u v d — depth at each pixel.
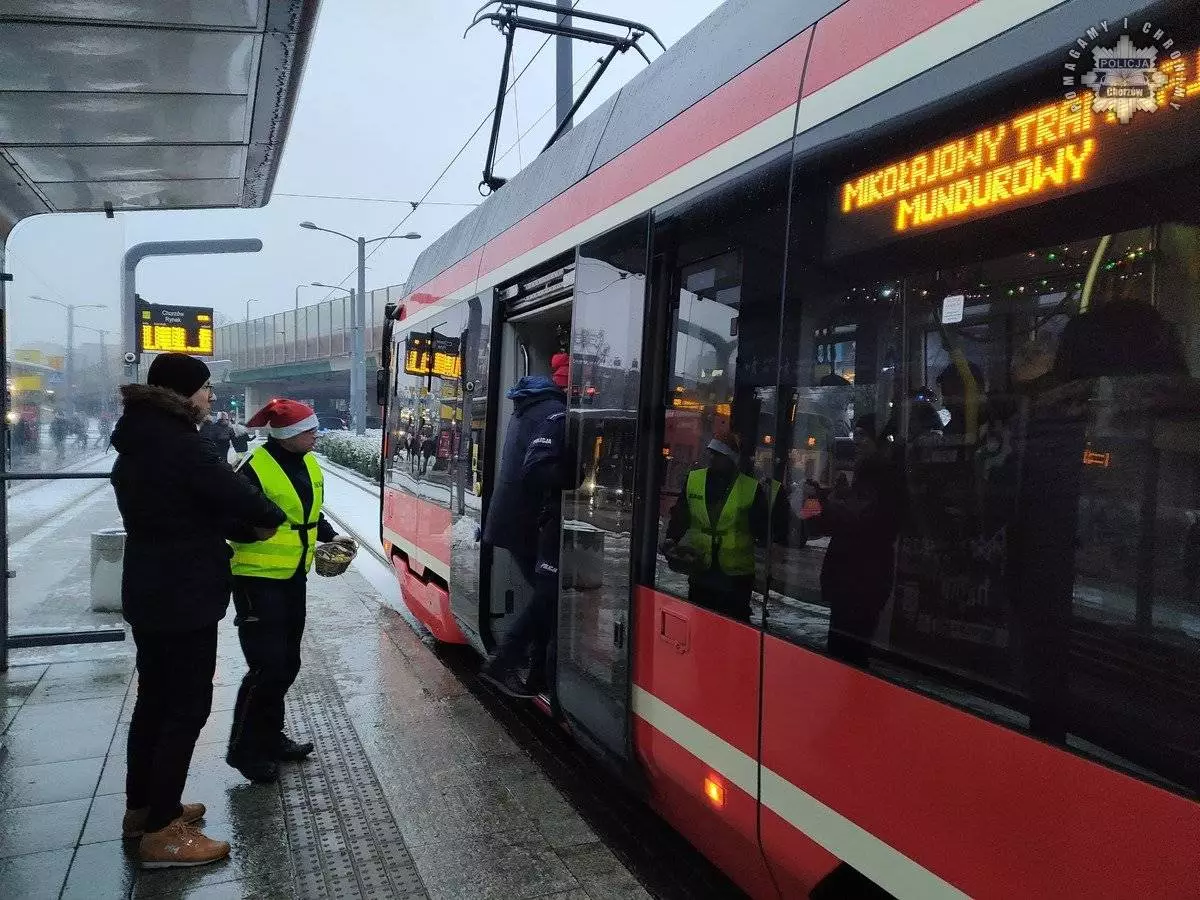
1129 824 1.40
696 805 2.65
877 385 1.94
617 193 3.26
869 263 1.98
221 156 4.78
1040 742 1.55
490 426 4.62
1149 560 1.40
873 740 1.90
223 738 4.30
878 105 1.99
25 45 3.40
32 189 5.05
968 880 1.67
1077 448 1.52
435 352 5.95
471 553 4.75
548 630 3.98
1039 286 1.60
